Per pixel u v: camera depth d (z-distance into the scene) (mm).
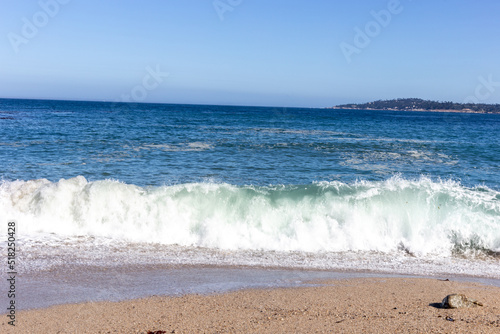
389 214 8930
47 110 72438
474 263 7734
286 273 6855
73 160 17375
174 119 53281
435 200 9227
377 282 6461
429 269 7340
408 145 26672
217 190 9555
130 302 5406
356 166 17844
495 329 4312
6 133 27859
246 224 8789
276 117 71125
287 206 9148
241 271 6883
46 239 8125
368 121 64375
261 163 17938
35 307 5207
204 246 8266
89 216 8914
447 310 5035
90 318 4855
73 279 6254
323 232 8586
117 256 7406
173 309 5148
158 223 8828
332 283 6375
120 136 27703
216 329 4434
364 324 4520
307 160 19109
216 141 26016
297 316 4848
